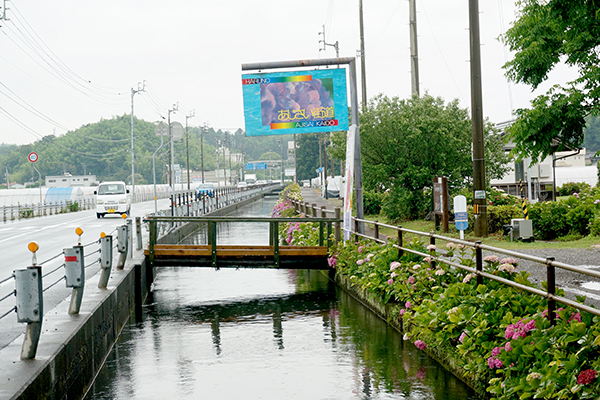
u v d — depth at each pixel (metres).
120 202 39.38
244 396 7.20
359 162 17.27
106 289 10.63
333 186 57.75
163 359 9.12
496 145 24.70
